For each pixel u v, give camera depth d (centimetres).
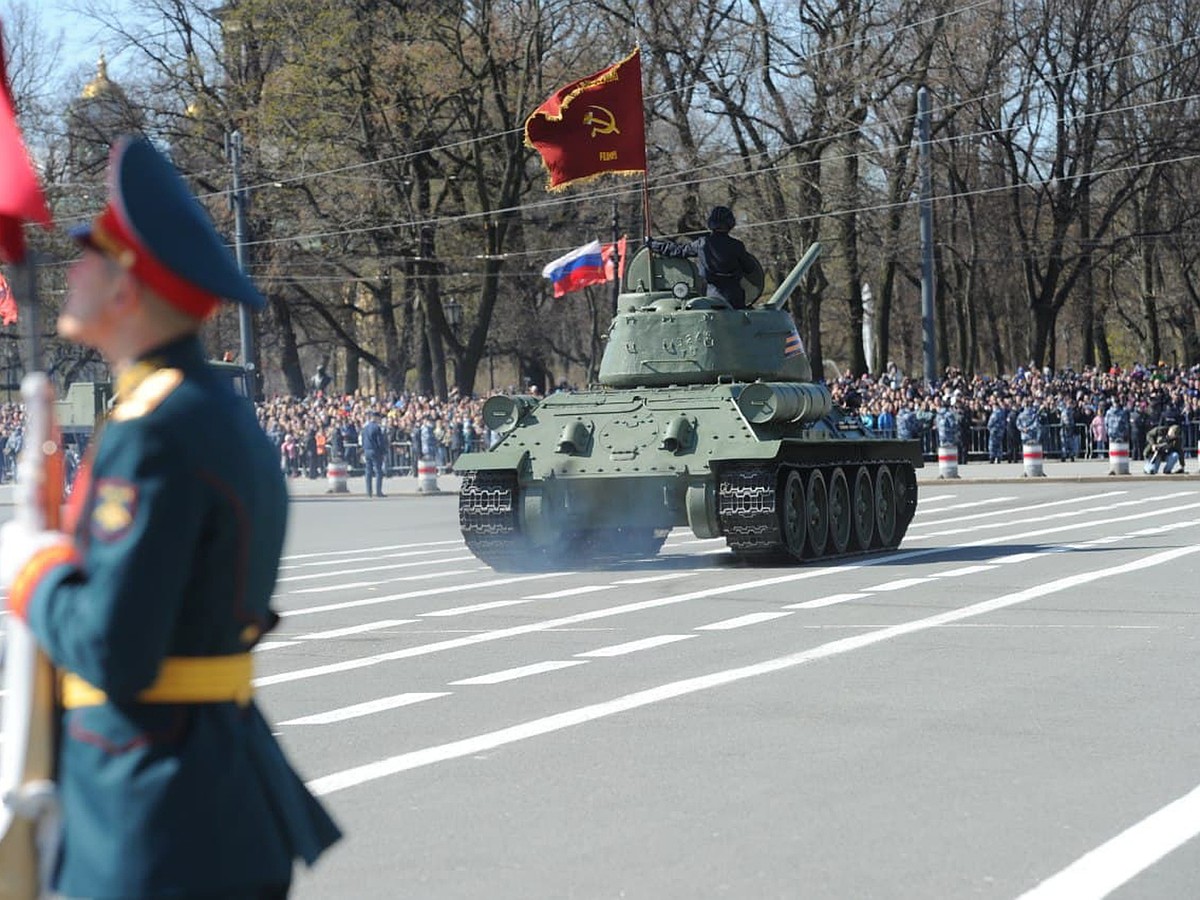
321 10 5734
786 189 6084
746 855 762
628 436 2202
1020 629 1512
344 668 1355
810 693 1195
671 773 937
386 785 916
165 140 6238
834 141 5916
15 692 396
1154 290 7819
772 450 2103
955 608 1673
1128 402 4975
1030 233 6850
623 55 5844
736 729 1063
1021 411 4991
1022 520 2997
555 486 2205
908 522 2589
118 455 381
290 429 5769
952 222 6669
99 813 382
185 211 401
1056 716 1096
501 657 1405
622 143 2625
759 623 1591
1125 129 6269
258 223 6116
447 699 1196
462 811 854
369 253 6103
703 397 2225
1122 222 7319
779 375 2442
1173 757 969
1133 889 704
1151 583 1867
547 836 800
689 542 2830
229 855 385
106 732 386
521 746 1020
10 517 4081
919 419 5003
